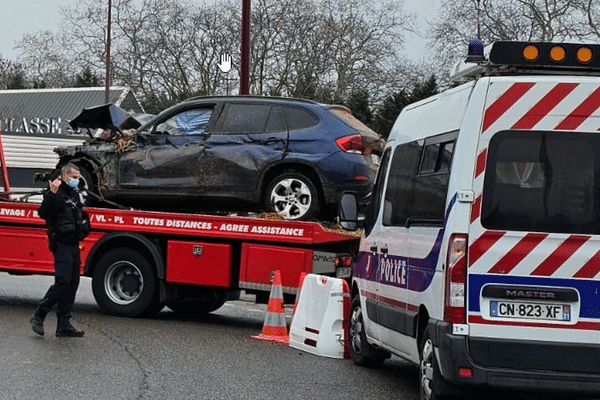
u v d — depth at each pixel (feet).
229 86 205.87
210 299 44.62
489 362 22.34
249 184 41.55
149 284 42.27
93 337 36.47
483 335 22.39
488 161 22.68
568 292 22.44
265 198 41.57
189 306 46.62
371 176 40.78
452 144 23.67
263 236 40.27
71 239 35.78
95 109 44.39
